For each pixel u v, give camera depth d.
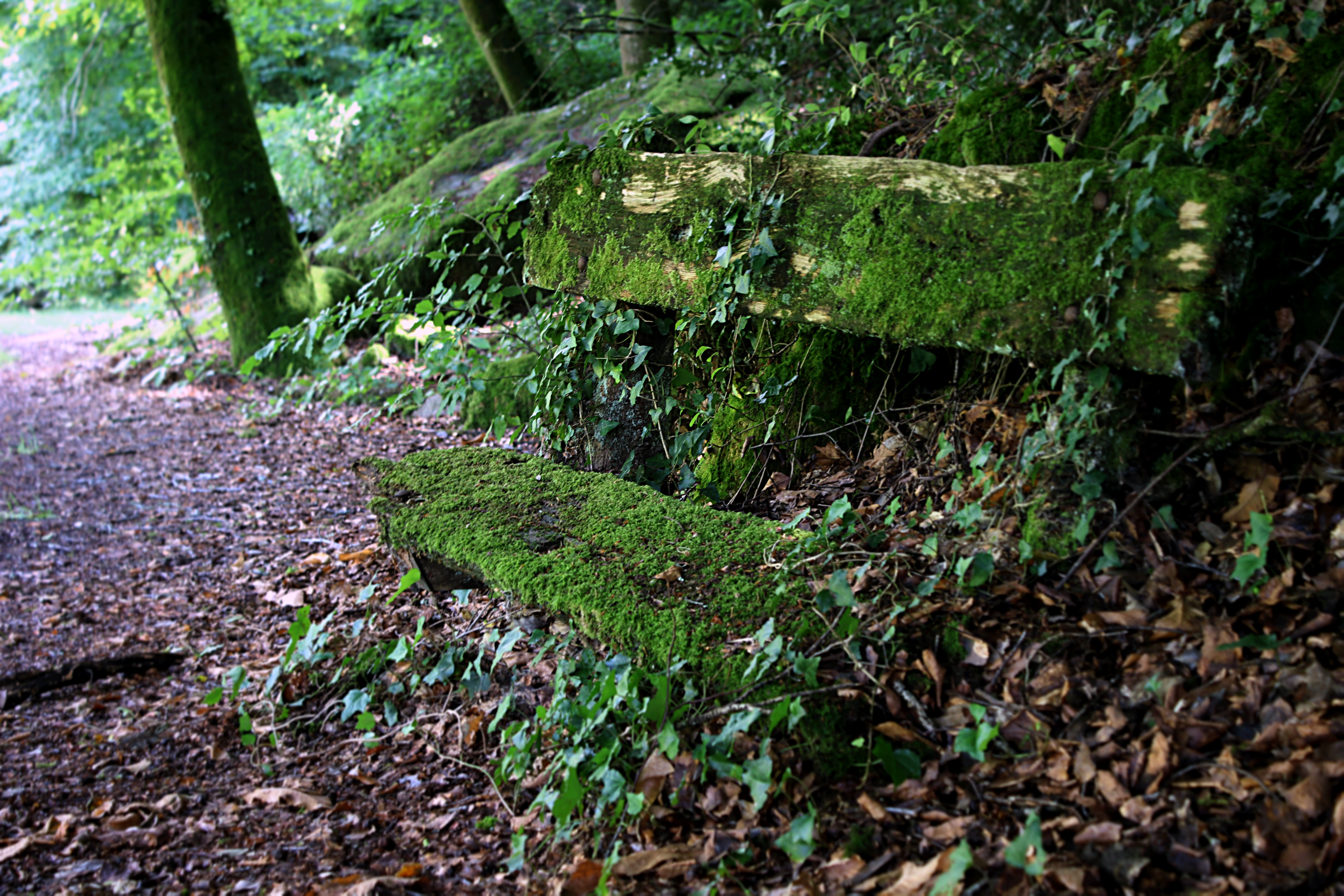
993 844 1.80
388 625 3.57
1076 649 2.10
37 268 13.09
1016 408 2.79
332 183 11.98
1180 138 2.72
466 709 2.96
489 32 10.78
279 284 8.46
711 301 3.11
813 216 2.81
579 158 3.54
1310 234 2.34
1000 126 3.15
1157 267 2.09
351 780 2.85
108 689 3.78
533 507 3.24
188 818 2.80
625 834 2.15
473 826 2.48
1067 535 2.30
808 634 2.31
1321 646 1.89
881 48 4.10
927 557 2.46
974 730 1.98
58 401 8.74
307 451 6.51
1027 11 4.89
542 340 3.96
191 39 8.15
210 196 8.36
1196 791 1.76
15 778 3.20
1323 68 2.52
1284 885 1.57
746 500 3.59
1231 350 2.33
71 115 14.93
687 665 2.33
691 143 4.57
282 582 4.50
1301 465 2.16
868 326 2.68
